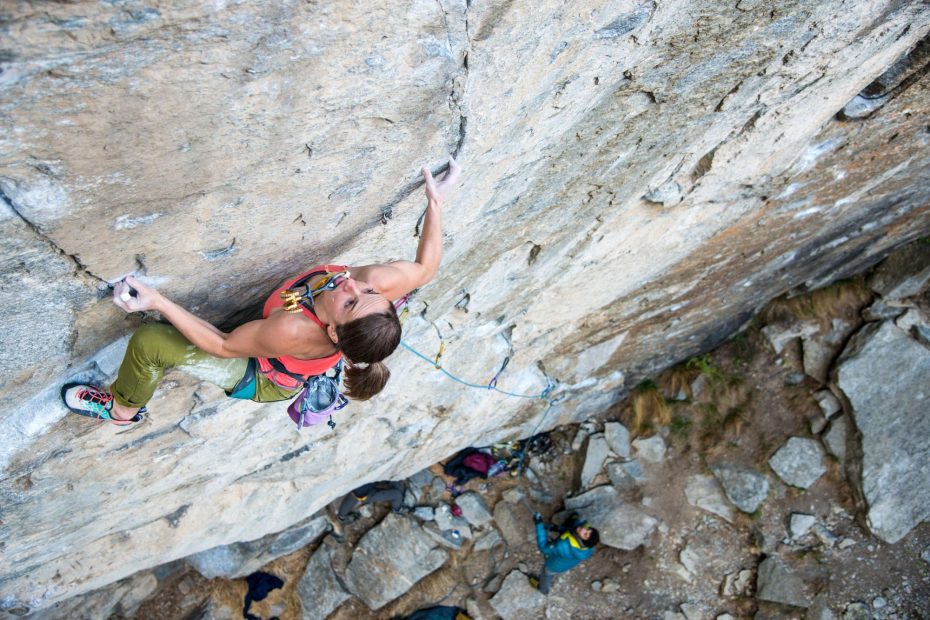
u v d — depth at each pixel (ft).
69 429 10.58
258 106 6.35
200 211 7.32
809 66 10.79
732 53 9.70
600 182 12.11
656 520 27.20
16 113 5.18
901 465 25.32
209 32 5.42
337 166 7.77
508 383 21.45
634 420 28.84
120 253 7.30
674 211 14.97
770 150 13.82
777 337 28.63
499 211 11.42
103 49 5.08
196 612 25.89
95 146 5.83
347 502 26.63
